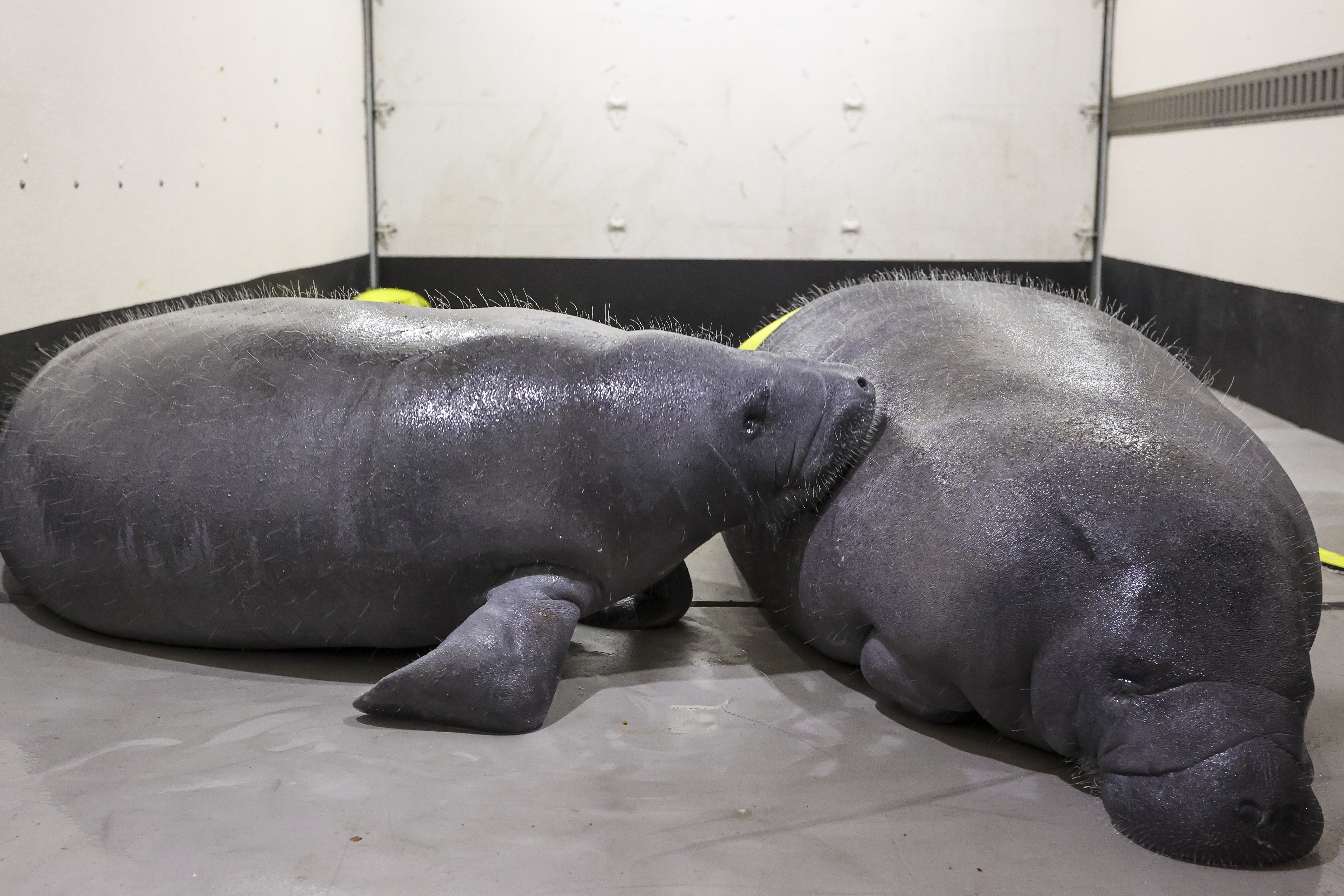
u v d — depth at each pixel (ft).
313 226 30.63
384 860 8.46
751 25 34.24
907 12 34.19
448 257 35.65
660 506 11.45
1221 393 29.01
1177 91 30.73
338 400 11.41
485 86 34.65
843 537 11.04
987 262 35.63
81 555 12.33
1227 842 8.38
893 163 34.96
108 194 20.08
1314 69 24.41
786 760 10.21
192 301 23.50
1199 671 8.66
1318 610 9.92
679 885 8.16
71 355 13.44
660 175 35.04
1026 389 10.62
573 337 11.77
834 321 13.66
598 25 34.30
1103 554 9.00
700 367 11.48
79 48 19.04
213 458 11.55
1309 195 24.77
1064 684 9.18
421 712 10.66
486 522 11.13
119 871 8.32
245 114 26.12
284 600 11.81
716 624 14.05
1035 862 8.51
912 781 9.82
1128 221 34.01
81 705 11.30
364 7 34.17
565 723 10.96
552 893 8.04
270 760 10.11
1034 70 34.55
